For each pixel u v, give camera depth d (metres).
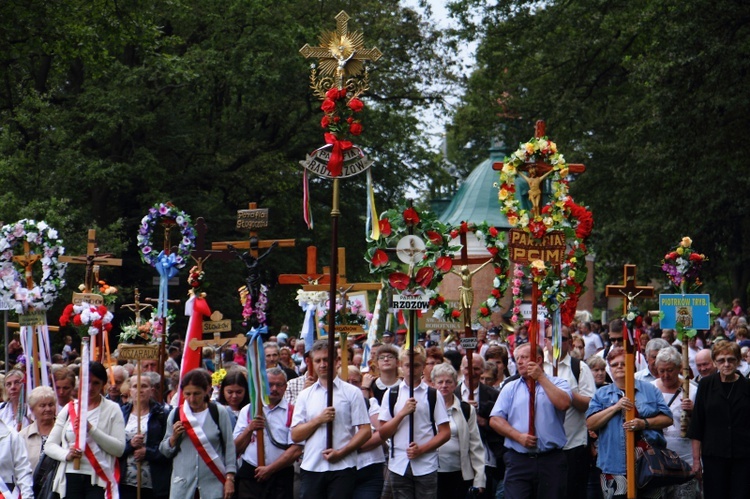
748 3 30.92
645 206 35.94
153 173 38.53
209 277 39.88
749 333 21.86
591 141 39.19
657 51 34.00
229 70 39.47
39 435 12.64
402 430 12.52
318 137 43.91
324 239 44.84
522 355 11.97
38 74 37.97
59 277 15.05
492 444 13.77
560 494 11.76
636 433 12.41
